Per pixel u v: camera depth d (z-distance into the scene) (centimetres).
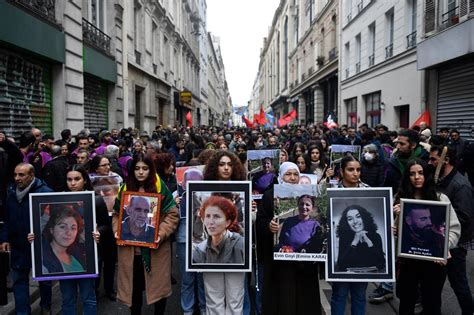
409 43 1697
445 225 388
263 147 1154
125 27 1830
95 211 441
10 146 593
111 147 796
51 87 1176
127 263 441
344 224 388
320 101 3581
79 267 428
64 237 427
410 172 411
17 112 991
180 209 495
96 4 1563
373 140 984
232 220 409
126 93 1828
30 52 1003
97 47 1489
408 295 419
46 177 654
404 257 399
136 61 2094
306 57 4109
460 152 954
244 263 408
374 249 387
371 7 2138
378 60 2052
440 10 1431
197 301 493
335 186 412
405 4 1714
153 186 446
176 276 662
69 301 439
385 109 1967
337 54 2883
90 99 1497
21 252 471
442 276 407
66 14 1192
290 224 387
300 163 693
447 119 1446
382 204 389
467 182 436
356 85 2427
